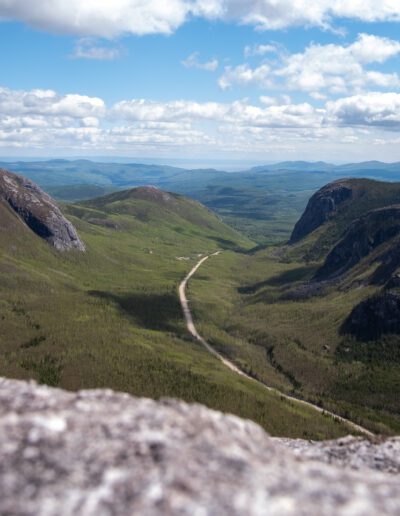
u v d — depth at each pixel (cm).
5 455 2177
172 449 2242
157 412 2586
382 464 3344
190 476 2078
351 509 1944
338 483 2200
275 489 2047
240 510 1889
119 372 15000
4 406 2691
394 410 14300
